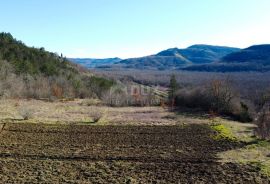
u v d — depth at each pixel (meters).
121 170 16.73
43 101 47.09
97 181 15.12
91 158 18.56
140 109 40.91
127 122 30.16
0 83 49.44
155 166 17.50
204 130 26.94
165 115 35.56
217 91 38.81
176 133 25.72
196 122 31.08
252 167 17.44
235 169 17.14
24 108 32.38
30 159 18.08
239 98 37.75
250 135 25.25
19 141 21.95
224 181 15.52
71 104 44.47
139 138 23.83
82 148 20.62
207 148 21.25
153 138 23.92
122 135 24.66
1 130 24.94
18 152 19.28
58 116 32.47
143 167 17.30
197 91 42.59
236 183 15.31
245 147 21.55
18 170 16.25
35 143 21.55
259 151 20.58
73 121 29.81
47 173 15.98
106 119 31.66
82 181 15.06
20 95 49.88
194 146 21.75
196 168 17.28
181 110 40.16
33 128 26.02
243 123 31.83
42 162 17.62
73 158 18.45
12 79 53.22
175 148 21.20
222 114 37.16
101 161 18.11
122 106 44.25
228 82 40.81
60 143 21.75
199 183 15.25
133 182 15.15
